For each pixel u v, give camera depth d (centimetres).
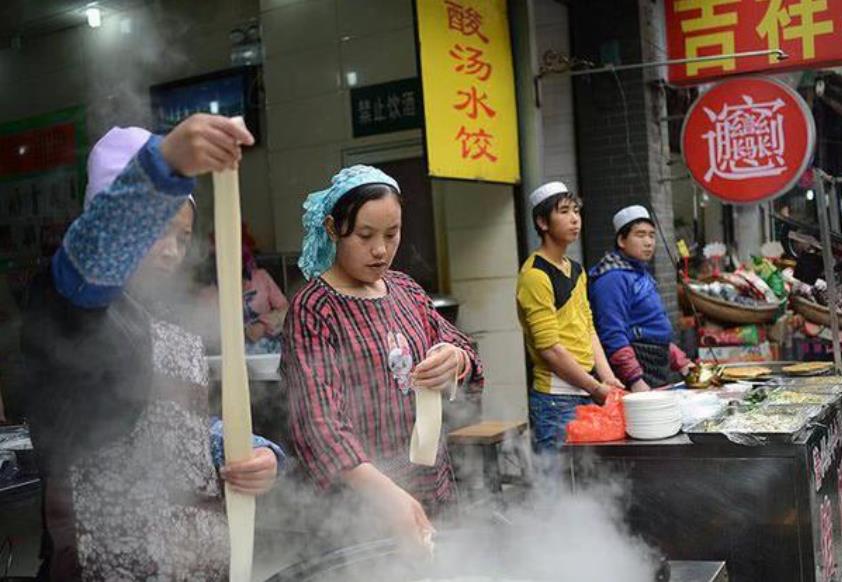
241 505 126
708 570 145
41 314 113
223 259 117
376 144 505
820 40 492
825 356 526
